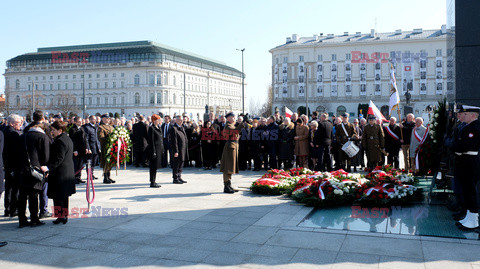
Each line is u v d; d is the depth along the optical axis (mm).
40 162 6699
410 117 13312
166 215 7363
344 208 7820
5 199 7707
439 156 8078
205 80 115812
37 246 5625
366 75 75875
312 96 79312
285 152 13398
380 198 7809
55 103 104688
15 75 109562
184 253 5266
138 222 6871
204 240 5816
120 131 11219
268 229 6340
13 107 103812
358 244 5512
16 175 6828
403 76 73500
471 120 6203
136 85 99000
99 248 5512
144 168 15422
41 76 107375
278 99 81875
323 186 8141
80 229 6484
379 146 12625
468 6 7227
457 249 5254
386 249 5281
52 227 6648
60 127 6852
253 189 9562
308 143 13008
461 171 6238
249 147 14383
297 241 5688
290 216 7180
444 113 7980
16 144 6801
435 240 5645
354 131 13266
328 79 78250
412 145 11711
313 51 78938
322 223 6672
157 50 98750
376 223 6613
